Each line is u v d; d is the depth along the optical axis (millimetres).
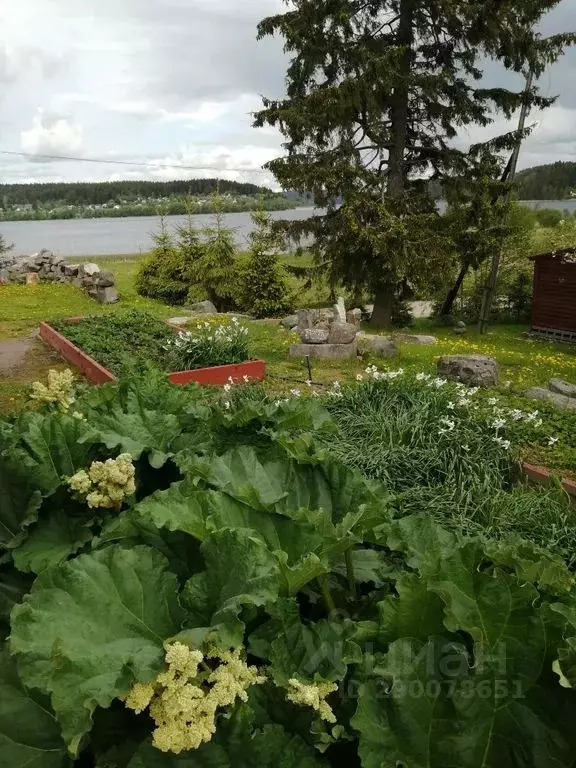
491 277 20641
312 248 19859
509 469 6094
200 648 1576
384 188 18672
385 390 7379
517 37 17312
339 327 12445
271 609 1723
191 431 3223
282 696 1671
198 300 21203
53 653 1485
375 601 2100
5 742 1625
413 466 5516
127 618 1729
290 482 2500
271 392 9641
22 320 15438
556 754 1424
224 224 21781
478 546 1660
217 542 1832
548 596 1985
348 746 1626
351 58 17297
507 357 14688
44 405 3580
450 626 1538
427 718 1483
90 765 1688
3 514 2484
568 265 19938
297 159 18531
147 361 4258
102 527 2352
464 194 19141
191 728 1428
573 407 9078
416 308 28281
